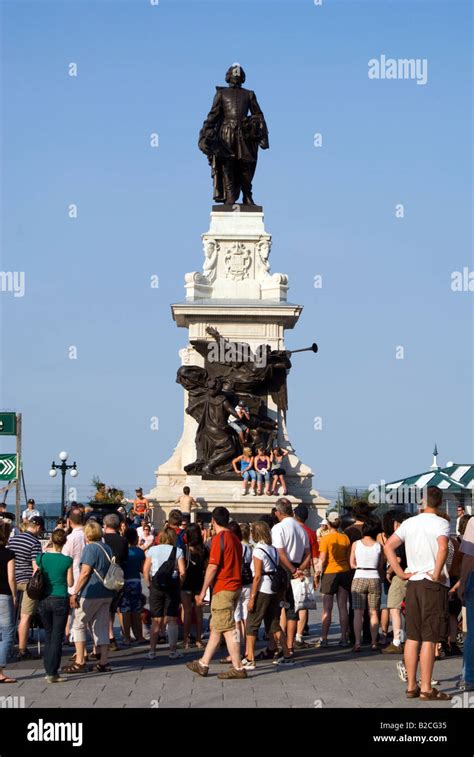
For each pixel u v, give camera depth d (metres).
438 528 16.75
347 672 19.64
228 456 39.69
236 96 43.72
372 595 22.23
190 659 21.42
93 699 17.11
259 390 40.66
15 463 29.23
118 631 26.59
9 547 21.64
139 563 23.53
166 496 40.12
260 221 43.28
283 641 20.53
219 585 19.19
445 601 16.81
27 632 21.64
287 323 41.75
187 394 41.22
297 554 21.58
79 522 21.47
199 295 42.06
